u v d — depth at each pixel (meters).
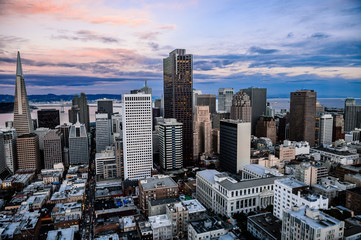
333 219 173.62
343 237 179.00
